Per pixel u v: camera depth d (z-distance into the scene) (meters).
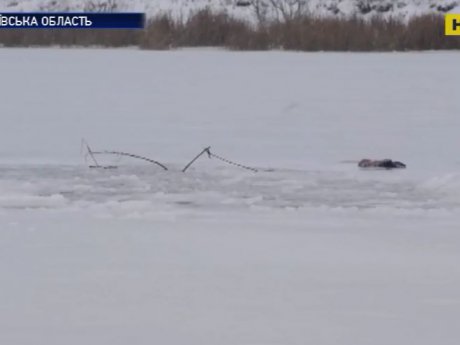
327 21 140.12
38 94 77.38
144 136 54.81
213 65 107.56
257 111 67.94
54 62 110.50
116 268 24.16
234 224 30.92
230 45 137.75
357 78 92.75
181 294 21.56
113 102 72.56
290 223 31.28
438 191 38.47
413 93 79.94
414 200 36.53
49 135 54.88
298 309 20.33
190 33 140.88
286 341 18.09
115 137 54.22
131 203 34.81
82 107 69.38
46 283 22.52
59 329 18.84
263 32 138.62
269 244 27.55
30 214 32.50
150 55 123.81
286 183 40.19
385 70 101.94
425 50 137.88
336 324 19.22
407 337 18.36
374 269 24.27
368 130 58.41
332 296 21.44
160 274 23.48
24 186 38.78
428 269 24.25
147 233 29.05
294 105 71.12
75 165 44.59
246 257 25.70
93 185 39.34
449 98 76.38
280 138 54.75
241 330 18.78
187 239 28.19
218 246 27.19
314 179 41.25
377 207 34.62
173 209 34.12
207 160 46.59
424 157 48.16
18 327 18.97
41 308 20.36
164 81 88.62
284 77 93.12
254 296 21.44
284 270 24.03
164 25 141.50
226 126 59.91
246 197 36.91
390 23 139.50
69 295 21.44
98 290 21.88
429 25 138.50
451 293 21.73
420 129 58.84
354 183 40.31
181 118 63.62
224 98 75.62
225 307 20.48
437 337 18.36
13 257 25.38
